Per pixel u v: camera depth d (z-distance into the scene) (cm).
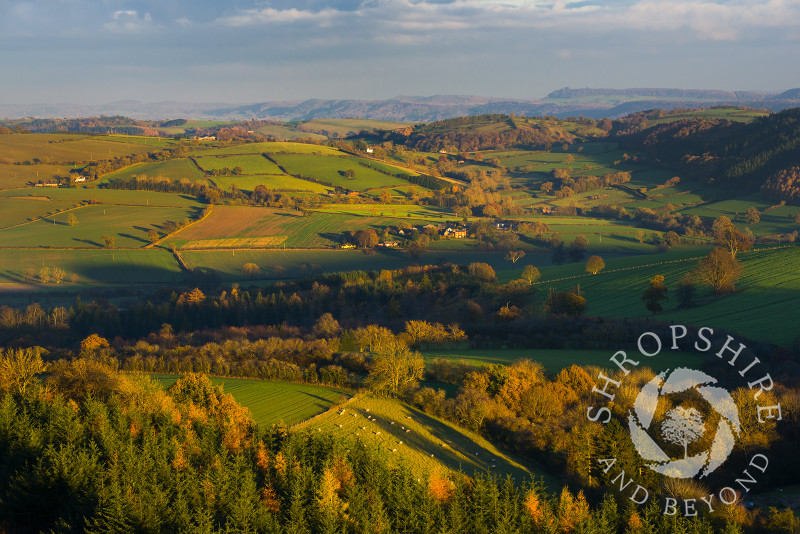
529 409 6712
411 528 4522
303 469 5016
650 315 10706
